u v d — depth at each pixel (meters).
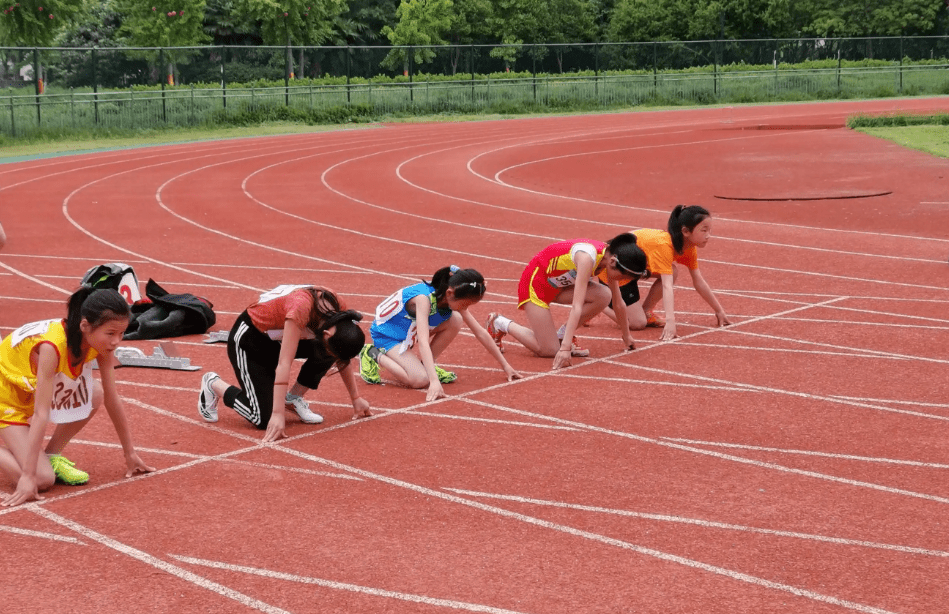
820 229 14.55
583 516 4.88
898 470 5.48
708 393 6.98
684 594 4.08
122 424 5.36
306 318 5.94
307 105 40.78
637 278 7.67
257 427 6.32
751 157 25.22
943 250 12.66
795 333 8.69
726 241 13.61
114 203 18.33
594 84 47.12
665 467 5.55
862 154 24.92
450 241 14.00
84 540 4.64
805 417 6.42
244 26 59.28
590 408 6.66
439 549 4.52
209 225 15.66
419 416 6.54
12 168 24.47
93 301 4.89
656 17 67.12
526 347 8.16
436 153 27.81
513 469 5.53
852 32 66.88
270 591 4.13
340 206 17.78
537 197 18.86
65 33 53.38
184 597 4.09
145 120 35.56
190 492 5.23
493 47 45.88
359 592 4.12
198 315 8.83
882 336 8.53
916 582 4.18
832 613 3.93
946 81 52.56
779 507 4.98
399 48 43.94
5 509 4.98
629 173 22.64
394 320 7.27
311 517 4.89
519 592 4.11
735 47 50.91
